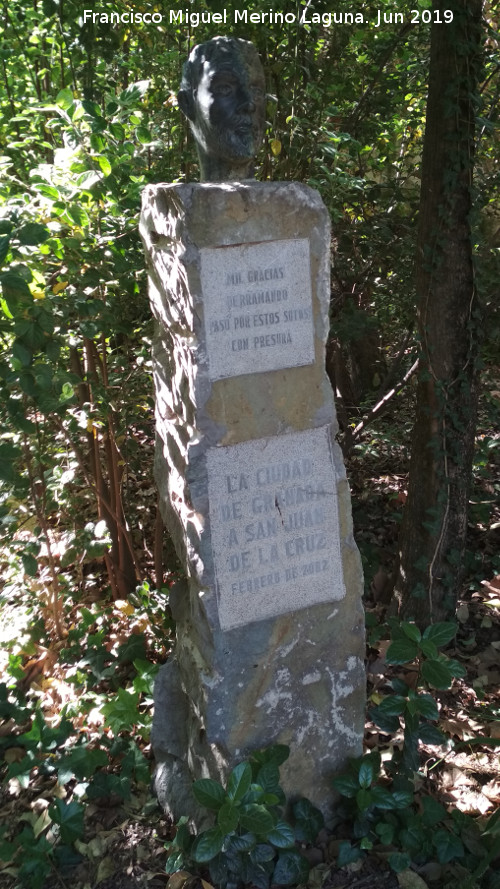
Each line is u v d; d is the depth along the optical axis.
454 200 3.28
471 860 2.48
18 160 3.75
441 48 3.17
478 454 4.49
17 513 3.82
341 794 2.71
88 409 3.51
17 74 4.06
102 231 3.09
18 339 2.64
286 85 4.02
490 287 3.95
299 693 2.63
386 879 2.47
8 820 2.82
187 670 2.70
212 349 2.32
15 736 3.21
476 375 3.57
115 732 3.00
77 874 2.57
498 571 4.16
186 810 2.67
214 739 2.52
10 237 2.42
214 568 2.44
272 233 2.34
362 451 4.85
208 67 2.39
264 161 4.10
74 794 2.79
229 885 2.44
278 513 2.52
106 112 3.11
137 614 3.71
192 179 3.99
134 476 4.78
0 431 3.09
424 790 2.81
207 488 2.40
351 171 4.73
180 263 2.27
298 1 3.63
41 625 3.63
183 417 2.48
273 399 2.45
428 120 3.30
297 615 2.59
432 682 2.50
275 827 2.42
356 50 4.31
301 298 2.43
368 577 4.21
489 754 2.96
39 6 3.85
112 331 3.43
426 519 3.67
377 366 5.67
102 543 3.49
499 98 3.88
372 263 4.23
